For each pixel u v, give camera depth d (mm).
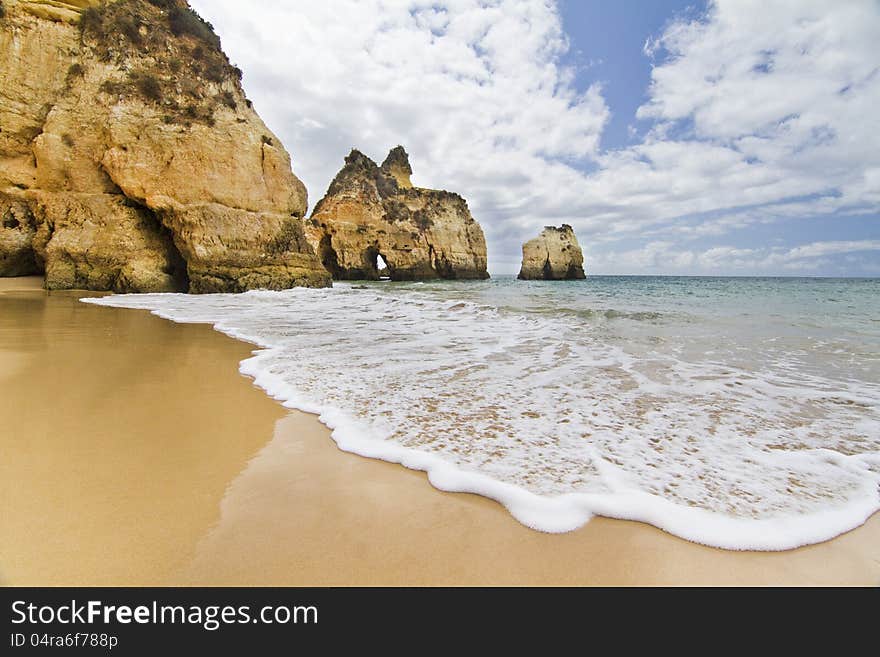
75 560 1737
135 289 17781
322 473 2525
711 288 29766
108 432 3004
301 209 22516
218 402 3756
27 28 17766
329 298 16391
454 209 50375
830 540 2000
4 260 18172
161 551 1811
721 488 2418
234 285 18844
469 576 1762
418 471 2588
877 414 3656
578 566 1826
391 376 4750
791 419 3518
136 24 19125
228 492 2281
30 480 2312
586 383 4543
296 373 4820
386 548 1890
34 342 6207
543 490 2363
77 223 17734
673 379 4742
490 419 3428
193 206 17828
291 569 1752
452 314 11461
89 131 17781
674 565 1841
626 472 2580
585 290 26375
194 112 18578
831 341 7238
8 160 17703
